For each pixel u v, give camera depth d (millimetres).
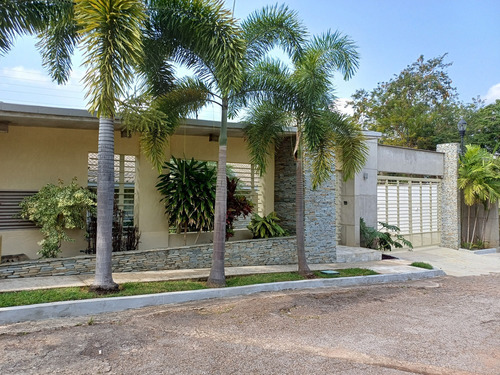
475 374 4699
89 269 8328
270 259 10844
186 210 9859
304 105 8961
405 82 30750
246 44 8305
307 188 11344
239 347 5160
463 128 18047
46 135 9242
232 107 9453
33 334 5281
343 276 9727
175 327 5812
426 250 16547
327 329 6094
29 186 9016
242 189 12141
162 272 8938
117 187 10227
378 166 15055
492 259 15398
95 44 5922
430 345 5598
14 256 8703
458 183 17453
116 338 5250
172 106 8336
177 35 7797
